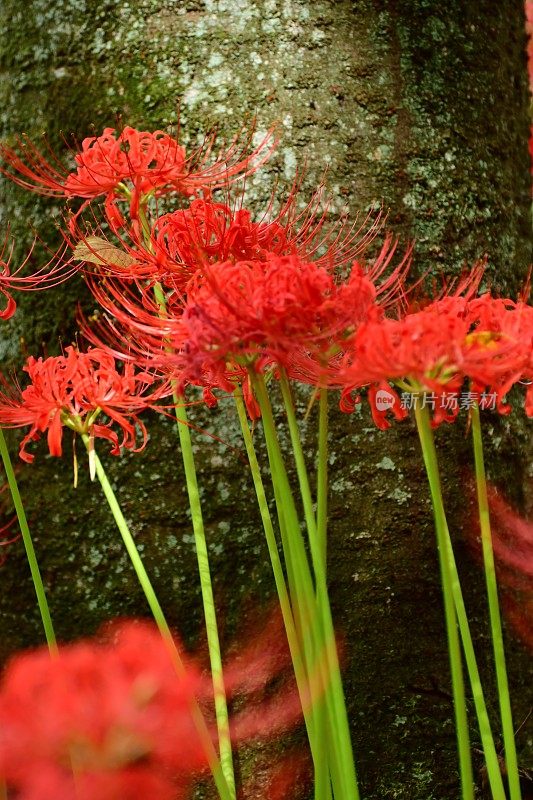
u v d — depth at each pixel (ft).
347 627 7.30
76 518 7.36
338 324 5.41
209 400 6.02
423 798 7.25
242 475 7.30
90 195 6.33
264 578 7.29
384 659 7.32
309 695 5.90
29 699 4.59
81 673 4.66
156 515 7.31
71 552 7.36
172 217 6.04
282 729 7.22
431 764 7.28
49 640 6.14
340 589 7.32
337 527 7.32
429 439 5.51
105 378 5.97
